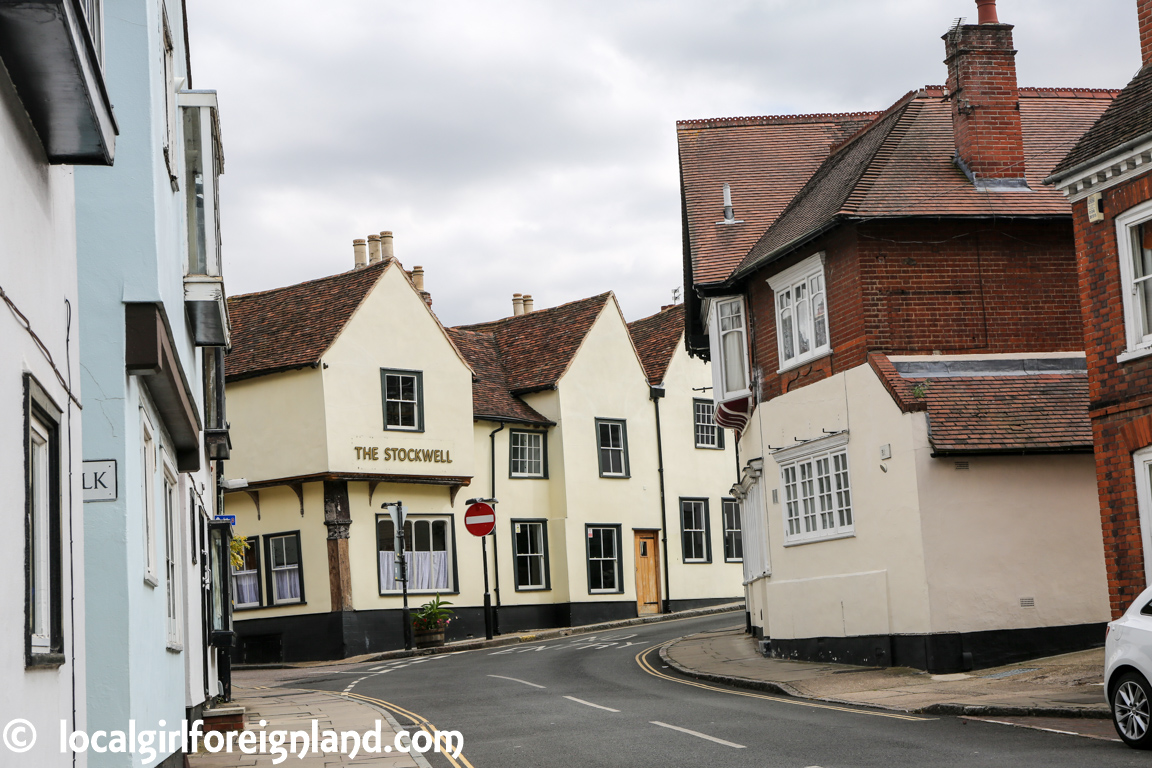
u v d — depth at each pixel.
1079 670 16.55
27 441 5.41
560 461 37.62
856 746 11.43
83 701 6.67
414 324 34.44
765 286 23.94
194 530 15.57
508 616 35.75
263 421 33.22
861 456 20.47
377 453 32.84
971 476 19.12
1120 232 15.38
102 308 8.77
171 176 10.75
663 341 42.66
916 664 18.94
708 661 22.89
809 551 22.19
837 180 23.16
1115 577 15.41
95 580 8.27
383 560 33.06
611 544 38.50
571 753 11.91
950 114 23.06
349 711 17.67
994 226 20.84
